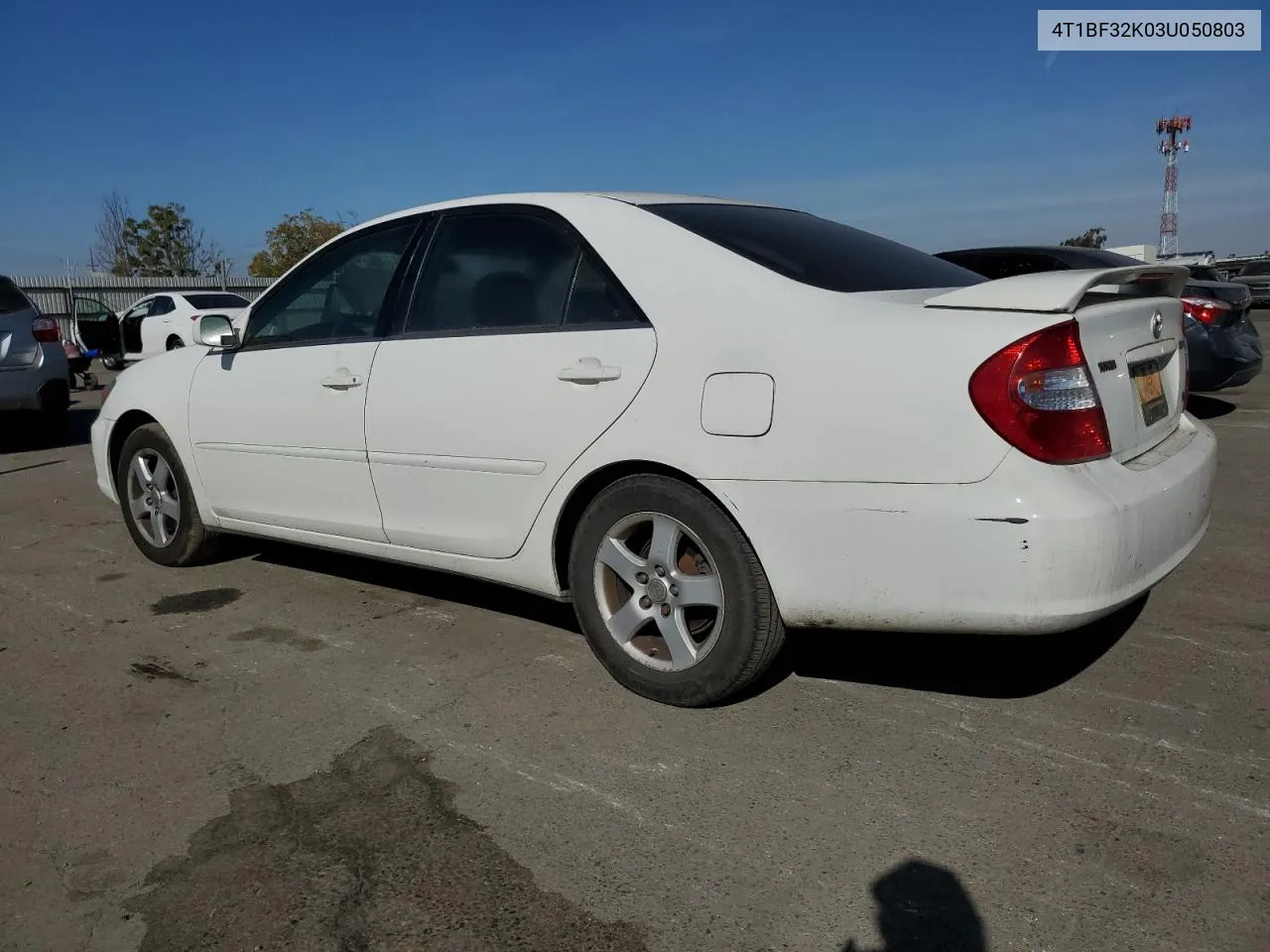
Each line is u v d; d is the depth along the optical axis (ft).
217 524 15.66
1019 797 8.78
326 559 17.03
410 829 8.66
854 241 11.90
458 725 10.57
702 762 9.61
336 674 12.03
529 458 11.16
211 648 13.06
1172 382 10.85
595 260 10.99
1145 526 8.82
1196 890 7.47
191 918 7.57
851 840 8.26
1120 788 8.86
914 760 9.50
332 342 13.44
